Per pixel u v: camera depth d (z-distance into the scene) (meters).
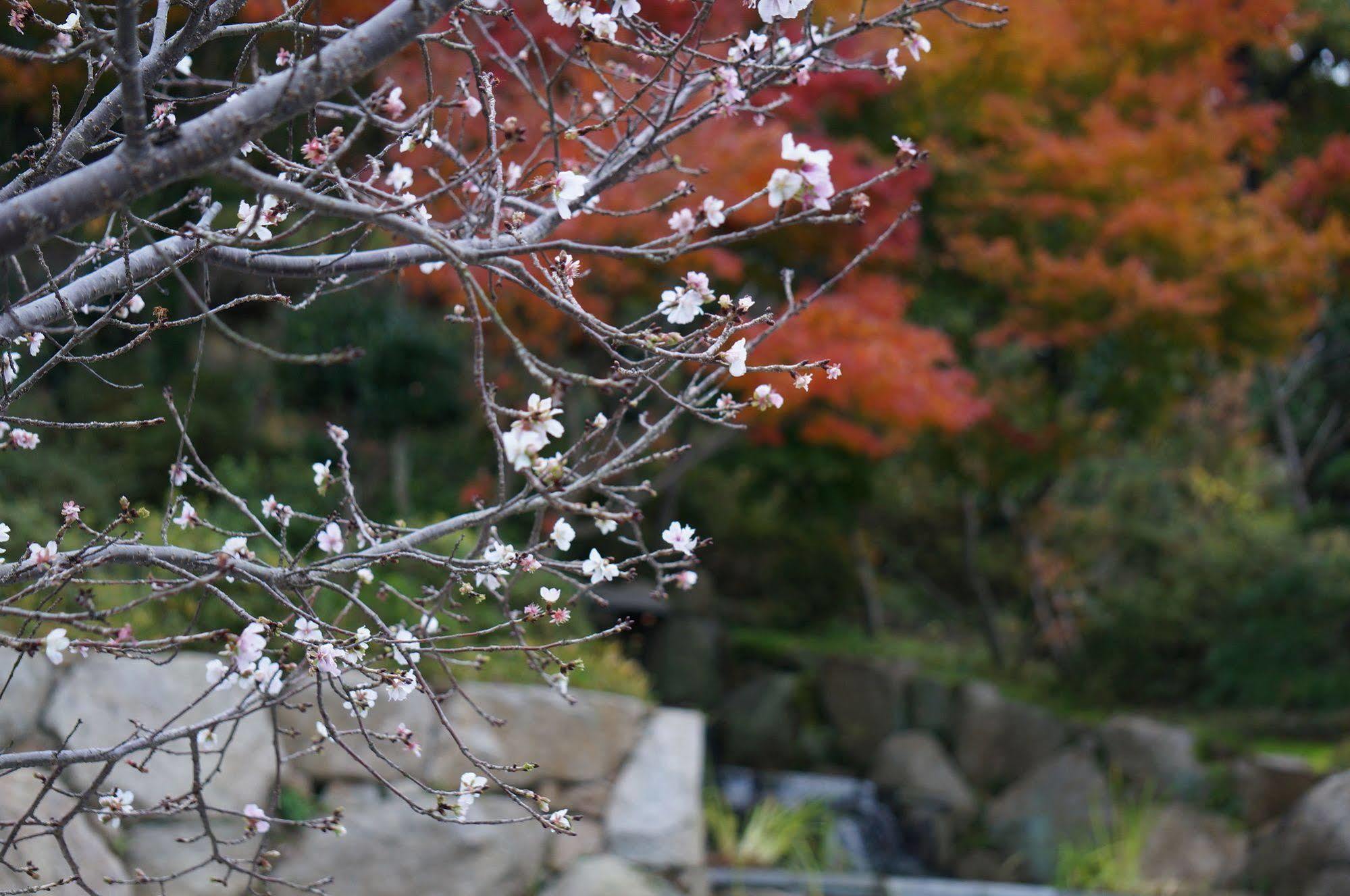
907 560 13.80
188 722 4.88
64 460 7.07
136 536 2.11
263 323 9.58
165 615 5.10
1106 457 12.88
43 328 2.05
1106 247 9.41
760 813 8.77
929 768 10.95
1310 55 15.08
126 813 2.11
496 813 5.36
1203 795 8.94
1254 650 10.48
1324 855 7.55
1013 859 9.52
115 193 1.55
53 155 1.97
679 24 4.42
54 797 4.50
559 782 5.61
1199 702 10.75
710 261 7.19
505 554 2.08
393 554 2.05
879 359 7.40
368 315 8.66
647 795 5.73
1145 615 11.20
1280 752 9.17
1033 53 8.97
